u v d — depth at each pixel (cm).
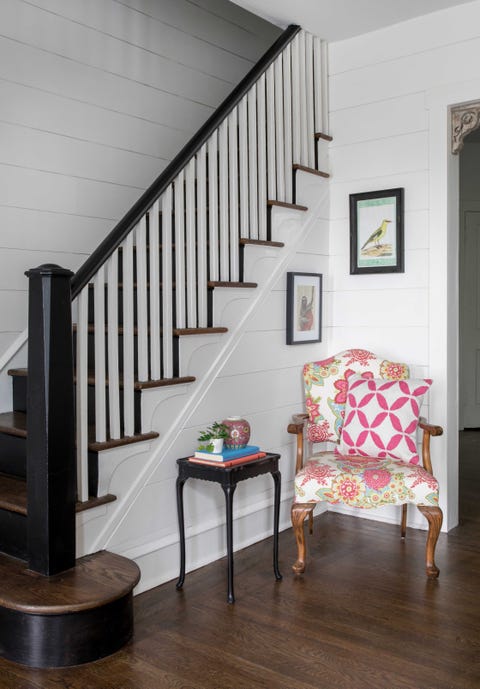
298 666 237
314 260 412
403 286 397
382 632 262
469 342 686
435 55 379
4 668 234
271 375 378
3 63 329
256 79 357
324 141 420
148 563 304
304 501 318
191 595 297
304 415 374
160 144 413
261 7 369
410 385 344
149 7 401
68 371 258
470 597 294
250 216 363
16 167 338
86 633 237
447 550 353
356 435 343
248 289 359
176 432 317
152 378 307
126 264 292
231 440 308
